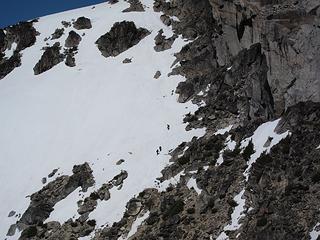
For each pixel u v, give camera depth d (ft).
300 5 203.72
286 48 190.70
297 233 141.08
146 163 198.18
